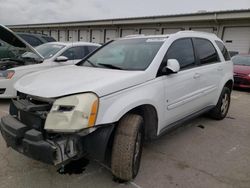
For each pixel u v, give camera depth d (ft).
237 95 29.37
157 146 12.74
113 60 12.11
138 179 9.57
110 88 8.54
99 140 8.22
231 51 57.62
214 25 60.49
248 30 55.31
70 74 10.10
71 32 104.22
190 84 12.68
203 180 9.70
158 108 10.44
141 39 13.15
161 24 70.90
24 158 10.71
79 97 7.88
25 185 8.85
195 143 13.34
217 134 14.87
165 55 11.39
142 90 9.67
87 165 10.37
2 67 19.20
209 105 15.76
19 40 18.66
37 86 8.83
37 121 8.14
